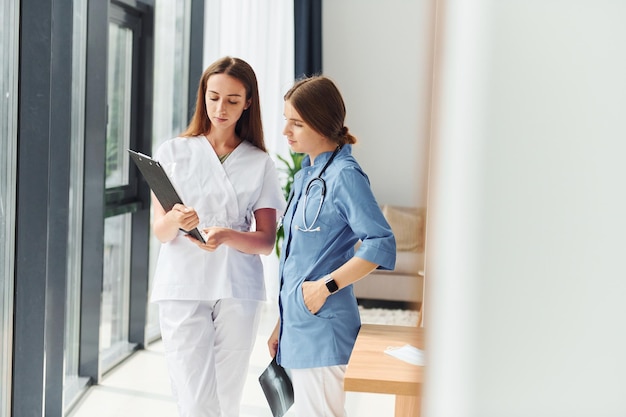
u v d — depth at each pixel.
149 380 4.13
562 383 0.30
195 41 5.18
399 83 7.41
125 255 4.71
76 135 3.78
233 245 2.54
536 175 0.30
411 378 1.93
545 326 0.30
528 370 0.30
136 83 4.62
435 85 0.33
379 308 6.00
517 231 0.30
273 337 2.49
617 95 0.29
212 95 2.56
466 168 0.30
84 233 3.91
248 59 6.16
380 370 1.99
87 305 3.95
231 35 5.91
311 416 2.24
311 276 2.21
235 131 2.74
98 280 3.95
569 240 0.30
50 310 3.24
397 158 7.47
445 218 0.32
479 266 0.30
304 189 2.25
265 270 6.39
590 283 0.30
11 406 2.83
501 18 0.30
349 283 2.12
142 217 4.73
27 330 2.82
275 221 2.74
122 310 4.70
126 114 4.59
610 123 0.29
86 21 3.80
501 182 0.30
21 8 2.70
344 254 2.24
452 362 0.31
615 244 0.29
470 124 0.30
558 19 0.29
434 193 0.33
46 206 2.77
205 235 2.54
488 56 0.30
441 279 0.32
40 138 2.74
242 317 2.66
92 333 3.97
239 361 2.70
